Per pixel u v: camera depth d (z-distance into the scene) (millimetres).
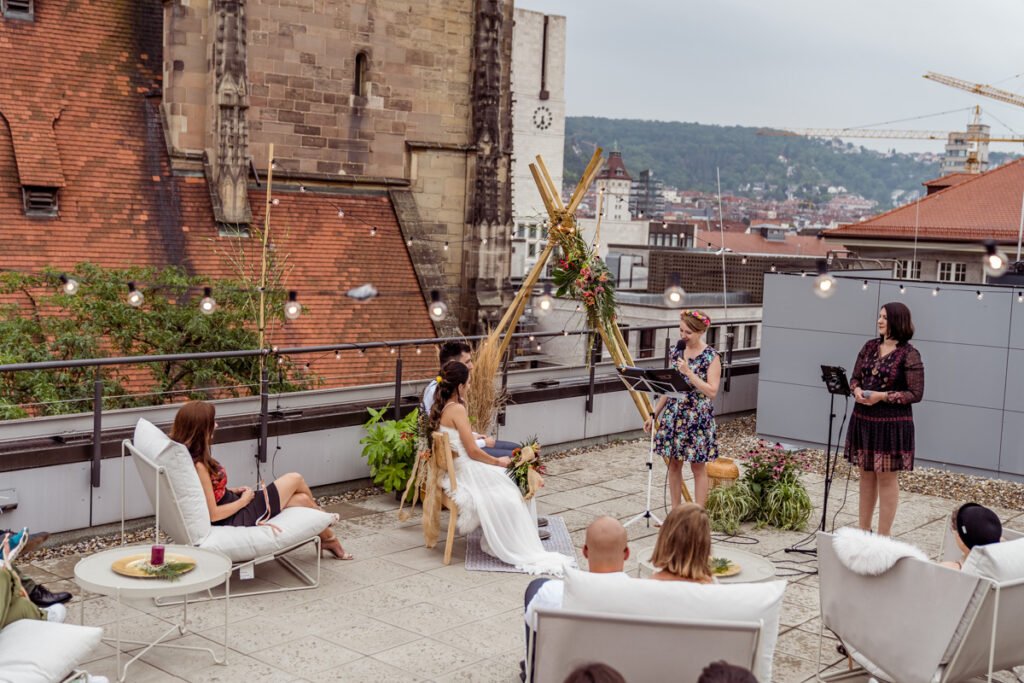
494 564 10086
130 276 24922
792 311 16453
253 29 33375
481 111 37406
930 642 6617
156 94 33719
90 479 10422
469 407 12594
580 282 12672
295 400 12820
